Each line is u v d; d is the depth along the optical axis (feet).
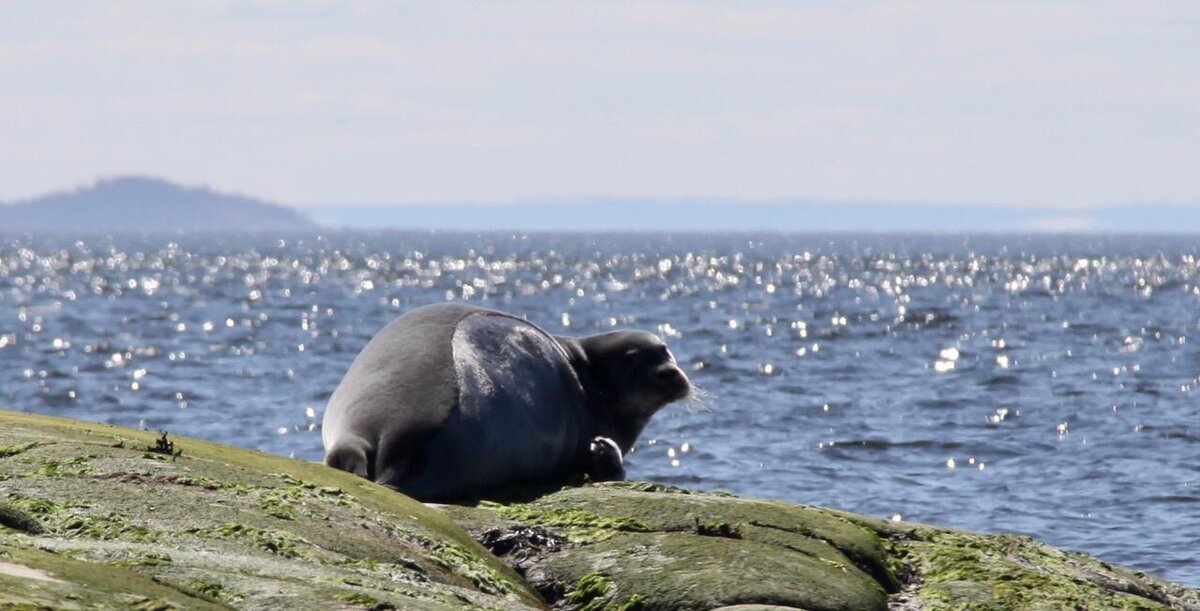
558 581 90.74
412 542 87.92
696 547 91.30
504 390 116.06
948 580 96.43
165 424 261.65
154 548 74.54
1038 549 105.60
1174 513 183.21
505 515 100.42
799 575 88.38
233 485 88.43
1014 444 241.76
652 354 132.05
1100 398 313.73
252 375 346.74
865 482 204.74
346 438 108.17
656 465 215.31
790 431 253.24
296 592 69.92
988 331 529.86
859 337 495.41
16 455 90.27
